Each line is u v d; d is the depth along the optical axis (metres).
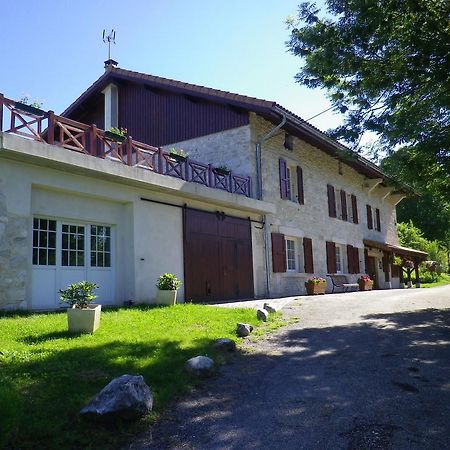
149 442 3.40
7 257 7.70
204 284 11.68
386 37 7.71
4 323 6.43
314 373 5.00
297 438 3.41
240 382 4.74
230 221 12.88
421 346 6.12
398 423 3.62
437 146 8.54
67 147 8.70
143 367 4.73
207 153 14.27
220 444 3.35
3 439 3.04
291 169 16.09
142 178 9.76
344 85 8.71
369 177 22.12
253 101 13.04
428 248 34.75
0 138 7.36
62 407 3.68
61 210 8.89
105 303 9.65
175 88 14.59
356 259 20.00
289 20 8.63
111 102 16.30
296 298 12.40
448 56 7.43
